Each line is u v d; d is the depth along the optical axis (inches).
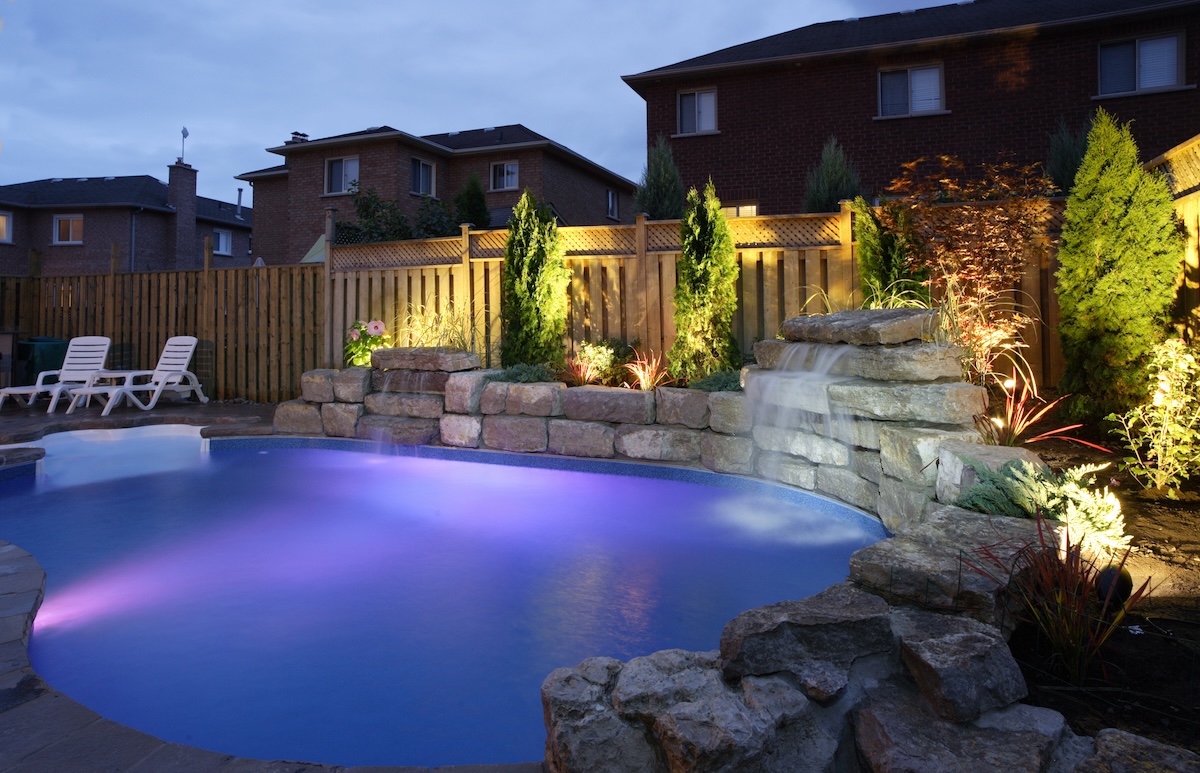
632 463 266.4
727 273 295.7
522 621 139.3
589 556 181.8
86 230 1041.5
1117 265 210.2
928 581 95.0
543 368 308.5
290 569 172.6
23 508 233.0
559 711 79.6
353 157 797.9
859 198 282.8
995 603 92.0
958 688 74.8
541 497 242.7
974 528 113.8
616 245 338.3
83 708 93.3
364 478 275.3
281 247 904.3
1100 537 110.2
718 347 293.3
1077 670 88.0
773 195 594.6
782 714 75.3
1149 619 104.3
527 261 330.0
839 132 579.8
